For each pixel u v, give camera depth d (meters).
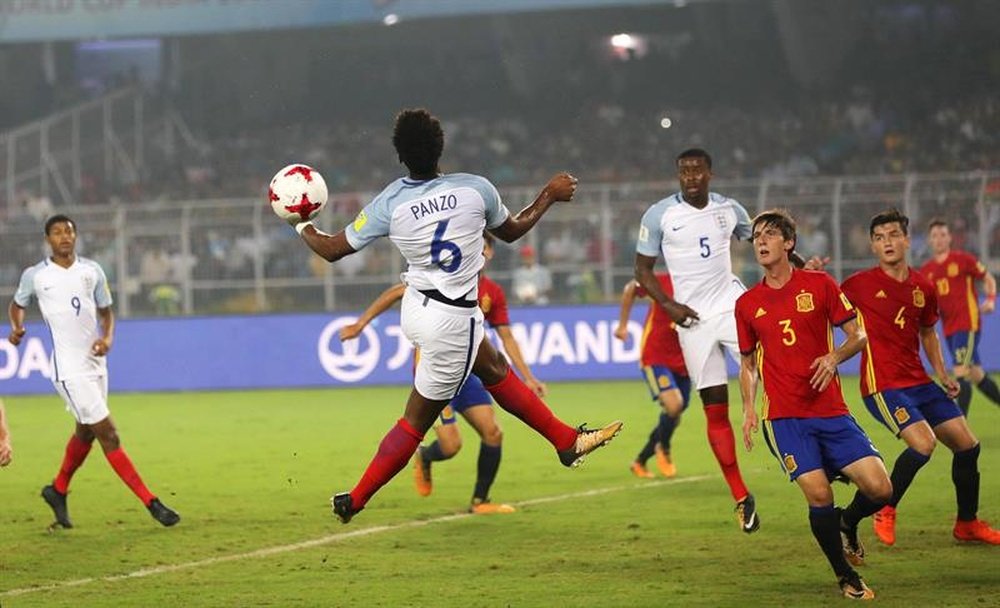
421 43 75.81
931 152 67.38
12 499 22.23
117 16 64.06
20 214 59.50
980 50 70.56
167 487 23.25
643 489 21.86
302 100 75.94
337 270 50.03
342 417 35.09
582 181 69.38
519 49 75.06
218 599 14.42
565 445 14.45
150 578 15.60
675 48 75.06
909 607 13.33
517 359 20.44
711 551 16.53
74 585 15.27
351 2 62.72
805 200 45.34
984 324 42.53
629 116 73.38
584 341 43.91
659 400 22.91
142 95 73.81
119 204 69.06
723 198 18.78
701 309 18.39
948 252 28.09
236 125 75.19
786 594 14.06
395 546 17.36
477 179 13.71
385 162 73.25
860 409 33.31
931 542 16.64
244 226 48.66
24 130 68.25
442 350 13.76
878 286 16.28
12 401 42.66
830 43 71.06
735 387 40.97
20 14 64.31
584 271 47.25
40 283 19.14
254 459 27.03
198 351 45.12
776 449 14.16
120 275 48.22
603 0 62.06
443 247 13.52
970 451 16.30
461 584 14.95
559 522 18.88
